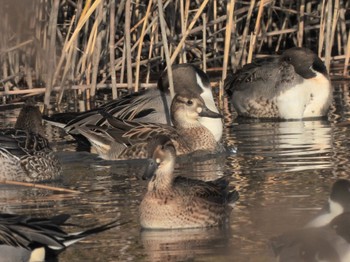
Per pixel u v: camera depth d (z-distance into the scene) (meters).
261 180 12.74
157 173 10.85
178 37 20.84
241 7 22.16
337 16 20.34
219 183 11.66
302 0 21.95
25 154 13.42
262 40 22.36
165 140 10.88
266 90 18.31
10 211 11.51
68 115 15.95
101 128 15.16
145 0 20.84
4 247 9.53
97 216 11.20
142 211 10.81
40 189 12.86
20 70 20.38
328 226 8.90
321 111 18.09
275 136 16.11
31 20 18.17
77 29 17.77
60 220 9.90
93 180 13.31
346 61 20.55
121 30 21.14
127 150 14.91
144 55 21.33
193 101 15.30
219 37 21.86
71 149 15.55
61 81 18.61
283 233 9.44
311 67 18.03
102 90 20.20
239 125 17.62
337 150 14.54
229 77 19.47
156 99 16.61
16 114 18.16
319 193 11.83
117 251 9.88
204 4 17.75
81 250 9.94
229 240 10.14
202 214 10.85
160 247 10.00
